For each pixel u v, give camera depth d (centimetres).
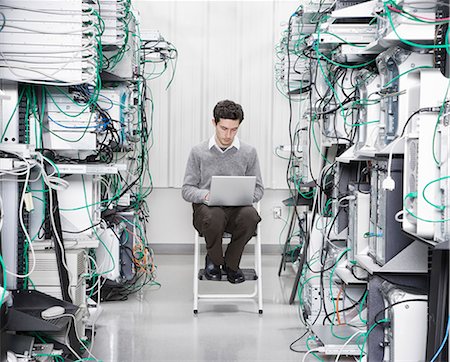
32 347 218
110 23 303
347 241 315
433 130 200
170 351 286
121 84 383
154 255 539
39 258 254
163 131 530
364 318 299
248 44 527
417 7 215
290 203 462
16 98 257
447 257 198
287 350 289
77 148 291
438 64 218
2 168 212
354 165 329
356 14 274
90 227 295
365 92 285
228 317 348
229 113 362
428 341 208
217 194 354
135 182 453
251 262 510
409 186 214
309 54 352
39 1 247
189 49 527
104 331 318
